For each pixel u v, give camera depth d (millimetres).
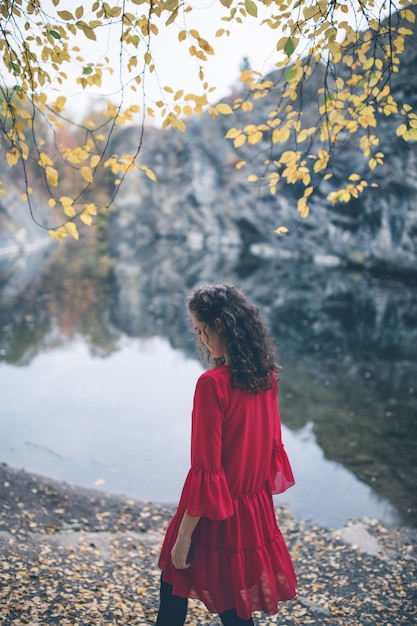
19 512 4383
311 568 3725
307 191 3383
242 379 1987
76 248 35844
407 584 3422
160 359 10266
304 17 2656
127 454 6078
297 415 7281
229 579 2025
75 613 2848
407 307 15328
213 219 39156
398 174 18797
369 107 3182
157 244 40031
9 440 6355
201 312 2070
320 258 27609
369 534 4254
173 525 2123
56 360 10055
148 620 2873
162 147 47469
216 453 1954
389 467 5707
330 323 13352
